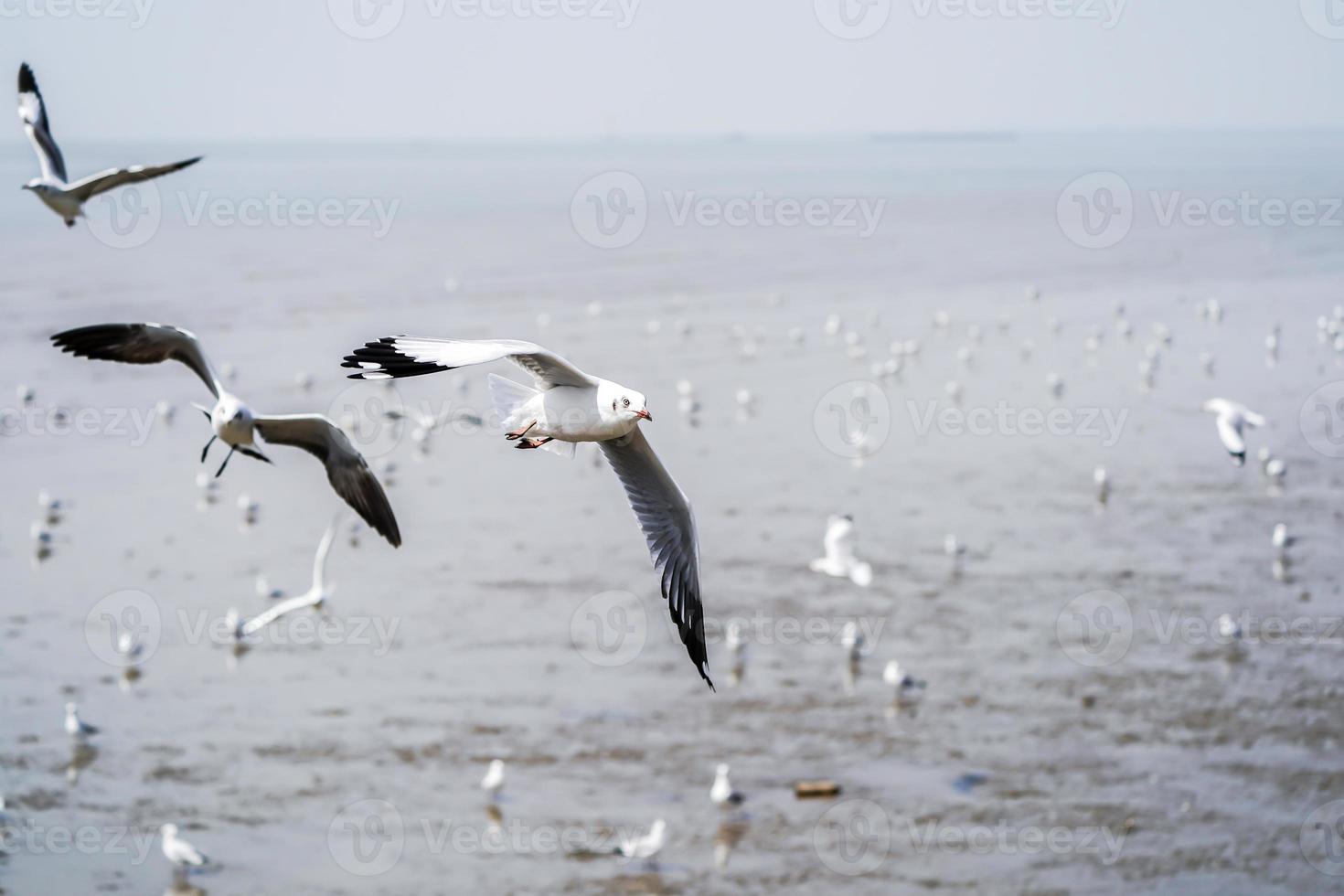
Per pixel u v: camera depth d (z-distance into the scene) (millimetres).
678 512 10867
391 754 20391
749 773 19906
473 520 31156
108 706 21781
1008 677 22719
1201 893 17125
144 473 34812
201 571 27922
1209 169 176500
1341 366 47312
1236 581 26797
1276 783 19469
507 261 77438
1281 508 31297
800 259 80500
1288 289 66000
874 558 28281
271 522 31141
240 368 45812
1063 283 70062
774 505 31938
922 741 20750
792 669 23078
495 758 20281
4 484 33562
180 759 20250
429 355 8742
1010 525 30344
